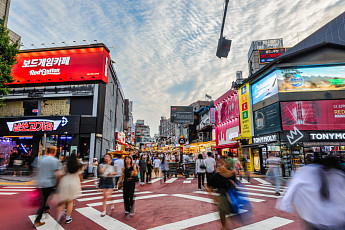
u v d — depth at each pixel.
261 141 20.89
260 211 6.26
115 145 28.42
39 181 5.21
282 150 18.23
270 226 4.88
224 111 29.95
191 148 38.25
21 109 22.23
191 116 25.58
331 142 17.34
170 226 4.95
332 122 17.98
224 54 5.41
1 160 19.53
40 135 20.41
